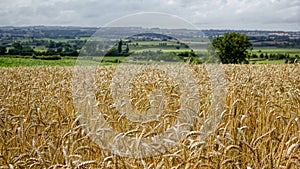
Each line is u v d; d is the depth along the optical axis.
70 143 3.94
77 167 2.99
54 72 14.20
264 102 5.48
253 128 4.67
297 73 11.47
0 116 4.69
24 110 5.77
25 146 3.96
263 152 3.59
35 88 8.47
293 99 5.59
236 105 5.34
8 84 9.88
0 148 3.92
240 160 3.70
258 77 9.54
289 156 3.04
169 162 3.24
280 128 4.66
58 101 6.31
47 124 4.46
